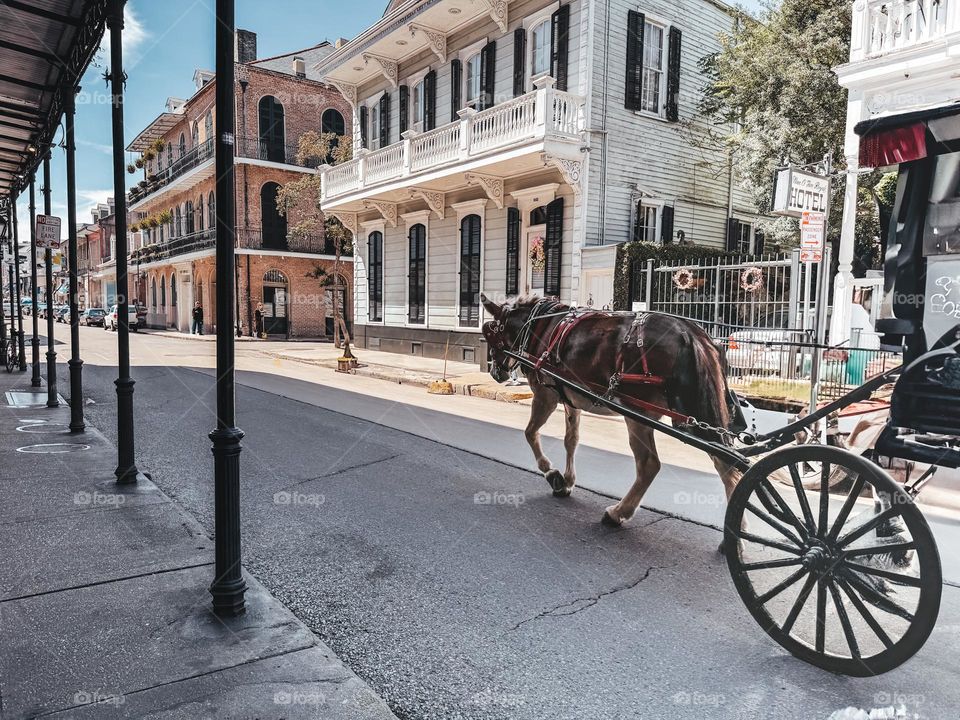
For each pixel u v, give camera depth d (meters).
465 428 9.00
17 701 2.57
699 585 3.96
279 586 3.92
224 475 3.31
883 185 10.24
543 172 15.46
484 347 15.85
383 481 6.23
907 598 3.44
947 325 3.07
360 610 3.62
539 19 15.50
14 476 5.85
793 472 3.07
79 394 7.86
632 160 15.37
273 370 16.73
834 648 3.18
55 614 3.31
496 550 4.50
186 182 33.78
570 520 5.13
